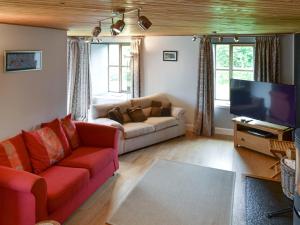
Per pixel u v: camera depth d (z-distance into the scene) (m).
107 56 7.99
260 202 3.55
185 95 6.88
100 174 3.79
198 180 4.17
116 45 7.82
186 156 5.23
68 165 3.47
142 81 7.21
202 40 6.38
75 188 3.00
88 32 5.50
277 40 5.74
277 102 5.07
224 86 6.73
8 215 2.55
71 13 2.63
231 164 4.84
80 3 2.12
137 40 6.98
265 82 5.34
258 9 2.37
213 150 5.57
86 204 3.44
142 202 3.52
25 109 3.68
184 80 6.84
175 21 3.43
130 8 2.36
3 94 3.30
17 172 2.55
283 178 2.94
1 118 3.29
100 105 5.80
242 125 5.71
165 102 6.76
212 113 6.57
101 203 3.47
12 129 3.47
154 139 5.86
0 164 2.84
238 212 3.33
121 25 2.65
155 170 4.52
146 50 7.05
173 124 6.26
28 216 2.50
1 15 2.74
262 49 5.88
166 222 3.12
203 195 3.72
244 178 4.27
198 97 6.62
